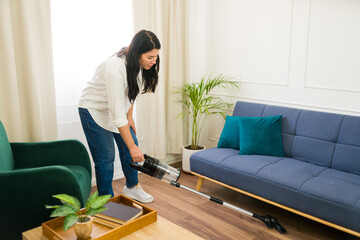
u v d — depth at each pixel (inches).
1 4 97.5
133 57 85.8
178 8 139.7
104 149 99.7
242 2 134.0
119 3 126.3
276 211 108.7
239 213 107.3
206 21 147.6
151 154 144.5
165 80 145.3
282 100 127.3
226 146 125.0
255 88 134.9
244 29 135.0
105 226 66.6
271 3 125.3
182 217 104.3
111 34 126.0
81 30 119.0
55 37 114.2
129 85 88.4
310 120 112.3
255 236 94.0
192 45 150.9
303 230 97.2
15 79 102.8
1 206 77.7
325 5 111.8
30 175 77.6
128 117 107.1
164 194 120.9
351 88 109.6
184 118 153.9
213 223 100.9
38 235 63.1
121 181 134.0
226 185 110.5
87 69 122.5
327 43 113.0
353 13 106.1
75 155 99.7
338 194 86.3
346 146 103.3
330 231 96.9
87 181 94.9
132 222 63.7
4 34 99.1
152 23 135.3
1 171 78.2
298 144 113.3
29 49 103.7
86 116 96.4
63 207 58.9
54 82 112.1
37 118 108.4
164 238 62.4
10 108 103.5
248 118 119.6
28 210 78.9
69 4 115.2
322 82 116.0
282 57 125.0
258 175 101.0
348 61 109.2
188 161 139.8
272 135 115.7
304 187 91.6
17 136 105.4
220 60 145.6
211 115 151.7
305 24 117.3
